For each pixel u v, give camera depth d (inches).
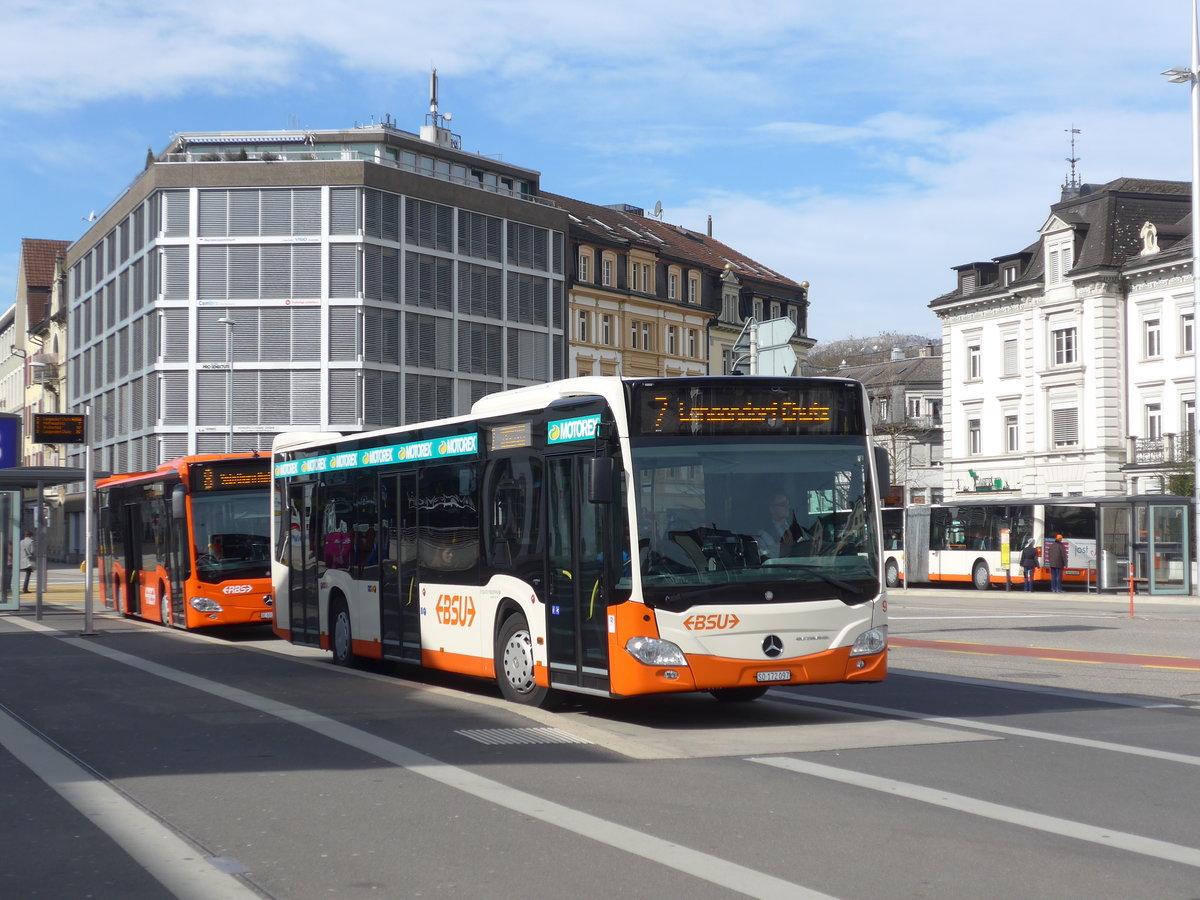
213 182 2564.0
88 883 271.0
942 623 1098.1
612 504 480.7
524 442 543.8
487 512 572.7
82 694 592.7
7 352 4382.4
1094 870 275.7
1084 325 2465.6
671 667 464.8
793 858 286.4
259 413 2546.8
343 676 667.4
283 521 826.8
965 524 1979.6
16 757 422.6
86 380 3093.0
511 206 2819.9
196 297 2564.0
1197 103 1624.0
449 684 669.9
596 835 308.7
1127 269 2395.4
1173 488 2106.3
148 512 1138.0
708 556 474.3
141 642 926.4
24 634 1013.8
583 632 497.4
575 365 2955.2
